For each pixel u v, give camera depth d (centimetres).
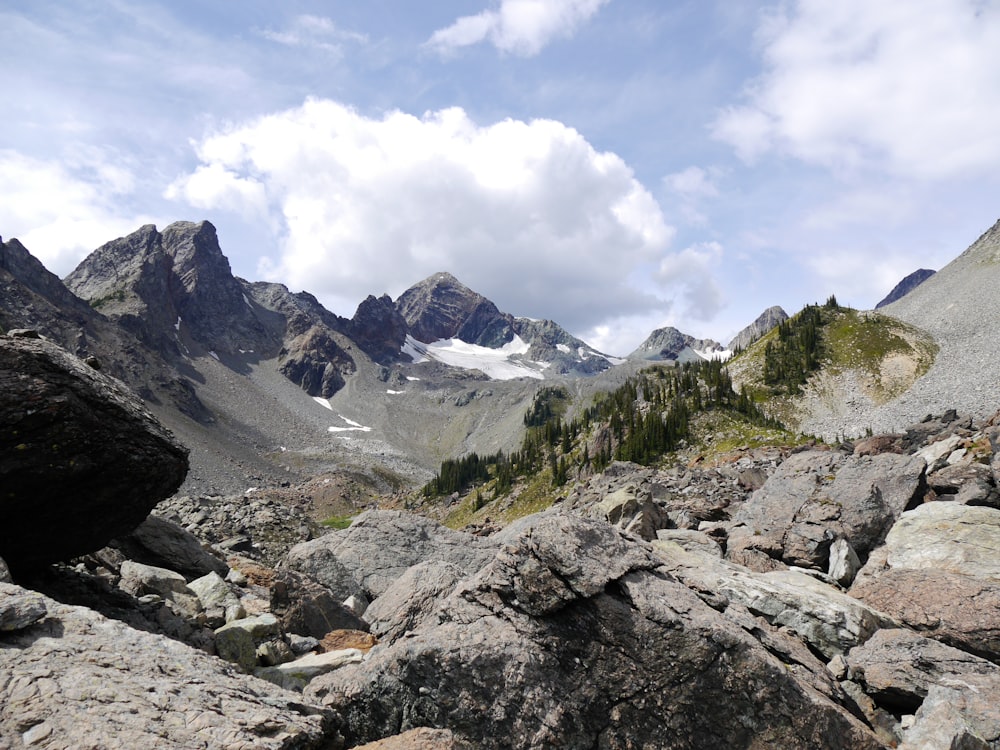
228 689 771
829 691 1082
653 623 1052
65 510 1078
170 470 1215
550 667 1048
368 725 1040
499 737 984
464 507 16462
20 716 621
